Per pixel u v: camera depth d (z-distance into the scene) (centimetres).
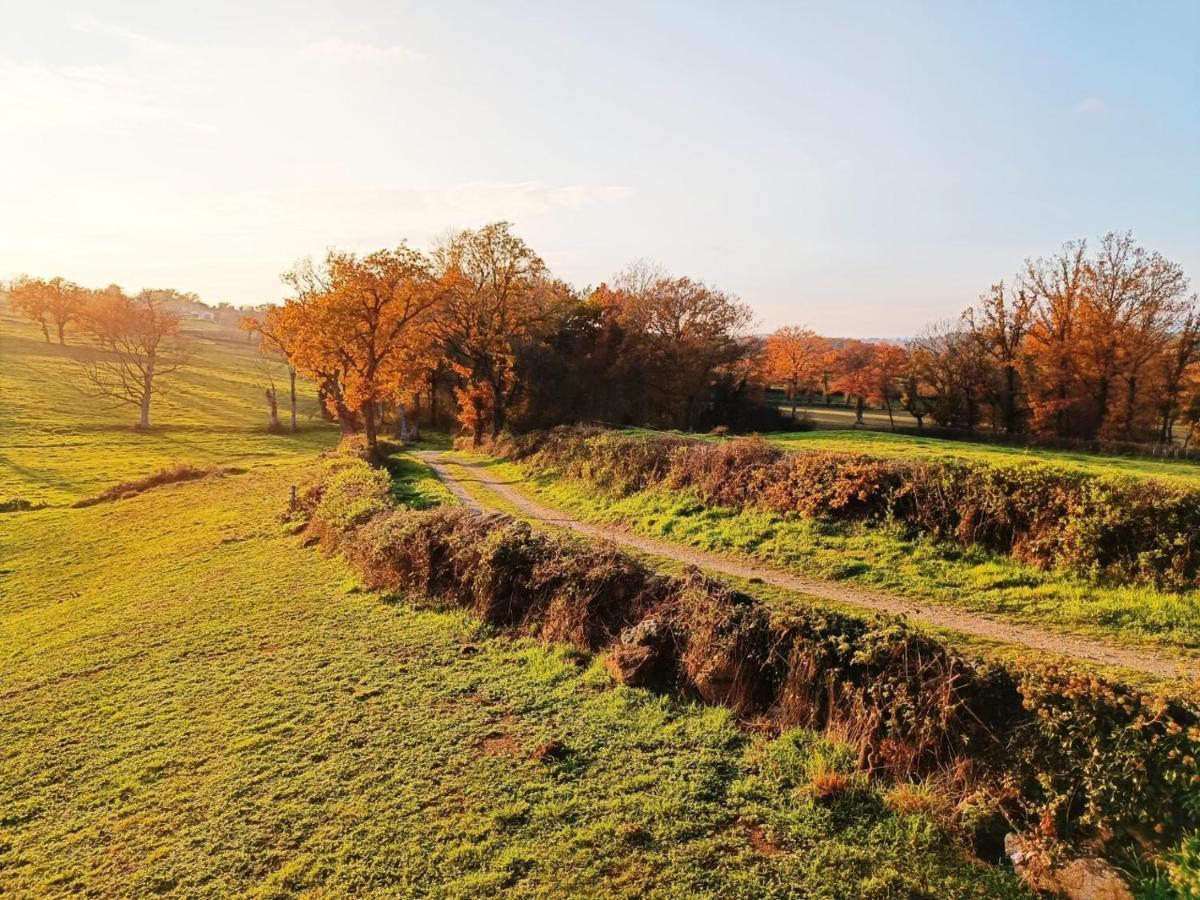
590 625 1196
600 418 6000
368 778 848
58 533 3231
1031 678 748
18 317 13238
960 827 675
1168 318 4884
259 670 1241
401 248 4119
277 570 1970
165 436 6925
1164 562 1207
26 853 788
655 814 734
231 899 668
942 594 1296
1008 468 1487
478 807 771
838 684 871
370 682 1134
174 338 10719
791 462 1906
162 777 920
